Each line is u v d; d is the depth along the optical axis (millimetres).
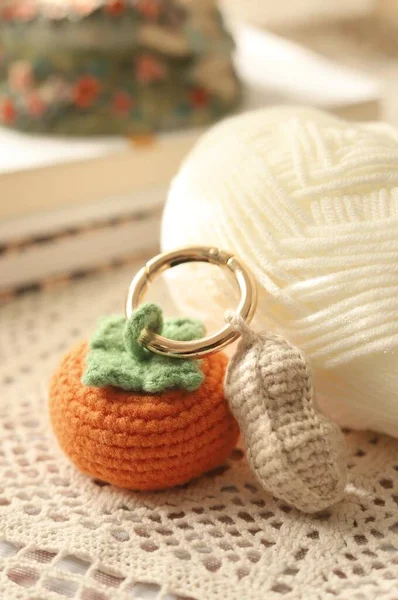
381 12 636
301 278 253
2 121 374
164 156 367
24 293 354
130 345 249
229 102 383
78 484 262
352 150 263
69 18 355
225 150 282
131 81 367
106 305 342
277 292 254
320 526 245
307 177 260
